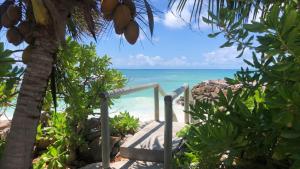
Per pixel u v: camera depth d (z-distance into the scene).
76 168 6.49
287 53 1.84
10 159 3.39
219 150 2.31
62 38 3.06
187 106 7.90
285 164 2.40
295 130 1.85
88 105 6.75
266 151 2.43
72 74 6.32
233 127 2.36
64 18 3.35
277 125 2.15
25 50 3.61
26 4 3.56
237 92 2.64
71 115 6.70
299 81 1.92
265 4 2.71
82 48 6.64
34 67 3.41
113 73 7.16
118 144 6.53
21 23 3.61
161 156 5.66
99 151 6.68
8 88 3.88
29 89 3.41
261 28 1.79
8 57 3.59
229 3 3.13
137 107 18.34
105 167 4.92
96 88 6.80
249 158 2.54
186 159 4.49
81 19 4.14
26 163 3.44
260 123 2.32
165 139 4.78
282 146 2.07
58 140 6.56
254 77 2.49
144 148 5.80
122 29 3.07
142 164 5.62
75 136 6.53
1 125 7.68
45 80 3.47
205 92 15.84
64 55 5.41
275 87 2.10
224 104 2.63
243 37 2.19
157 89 8.04
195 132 2.51
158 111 8.12
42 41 3.40
